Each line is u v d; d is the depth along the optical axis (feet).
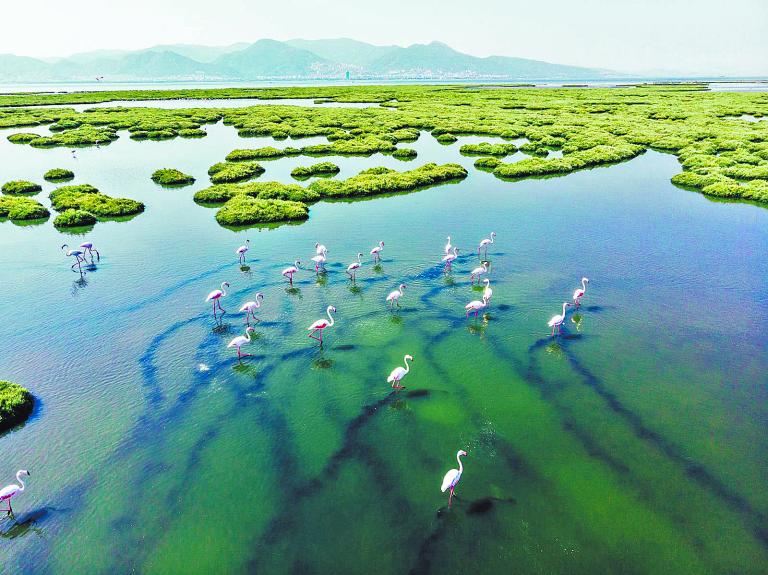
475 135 329.72
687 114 382.83
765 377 79.82
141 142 305.94
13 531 54.39
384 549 52.34
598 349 87.92
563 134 308.40
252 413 72.95
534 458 64.23
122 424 70.23
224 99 614.75
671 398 75.31
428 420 71.56
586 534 53.57
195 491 59.67
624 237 142.72
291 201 176.14
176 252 133.80
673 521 55.01
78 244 139.54
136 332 93.50
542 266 122.72
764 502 57.36
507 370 82.58
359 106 501.97
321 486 60.44
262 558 51.55
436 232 147.84
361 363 84.84
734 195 183.62
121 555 51.96
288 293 109.29
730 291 108.58
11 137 299.79
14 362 83.76
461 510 56.75
